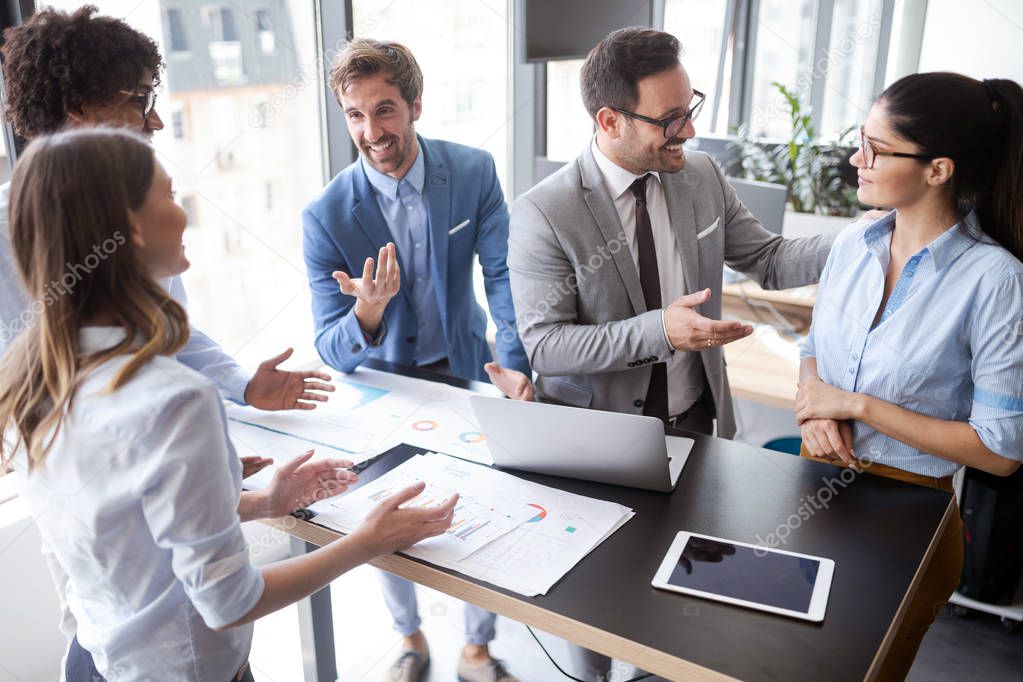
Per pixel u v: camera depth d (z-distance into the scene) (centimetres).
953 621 234
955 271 138
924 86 133
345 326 181
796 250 186
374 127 183
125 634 104
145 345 94
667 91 159
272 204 254
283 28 242
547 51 235
